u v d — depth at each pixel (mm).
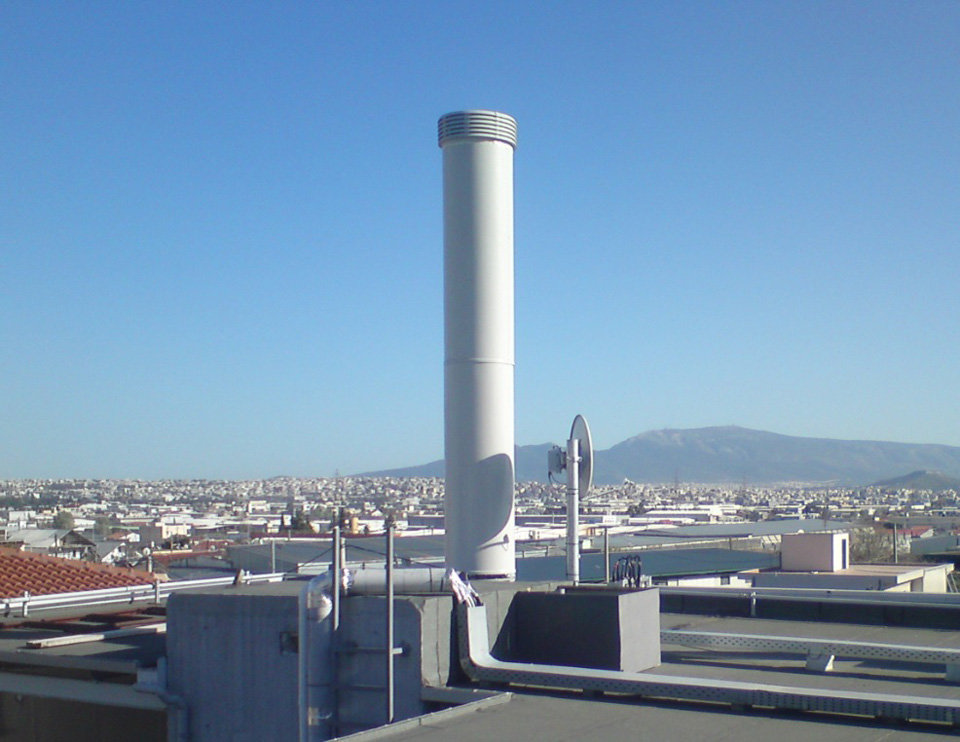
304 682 9891
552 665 10633
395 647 9695
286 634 10562
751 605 15461
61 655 11789
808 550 41438
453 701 9281
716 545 52469
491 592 10703
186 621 11094
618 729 7855
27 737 13047
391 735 7637
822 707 8133
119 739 12562
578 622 10734
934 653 10680
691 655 12031
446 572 10172
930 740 7523
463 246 15562
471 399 15336
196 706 10945
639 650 10914
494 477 15242
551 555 38250
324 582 9984
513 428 15633
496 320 15469
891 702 7934
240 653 10766
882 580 35938
